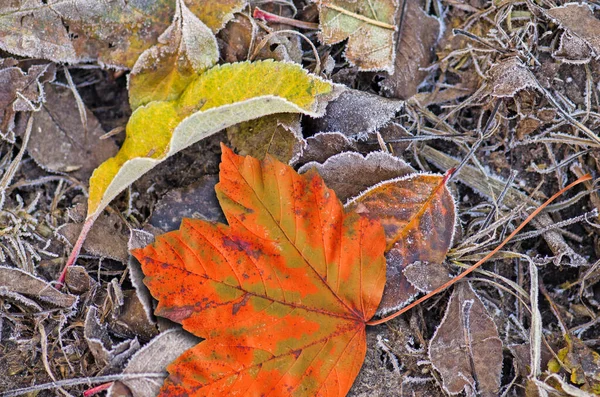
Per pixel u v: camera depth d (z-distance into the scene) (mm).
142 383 600
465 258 622
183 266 595
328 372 598
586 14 618
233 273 597
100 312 612
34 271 618
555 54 621
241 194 597
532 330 610
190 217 615
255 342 596
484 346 609
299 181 599
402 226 610
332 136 617
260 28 622
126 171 606
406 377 611
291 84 607
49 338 613
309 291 600
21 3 613
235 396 593
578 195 625
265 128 619
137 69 618
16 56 623
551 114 622
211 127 607
